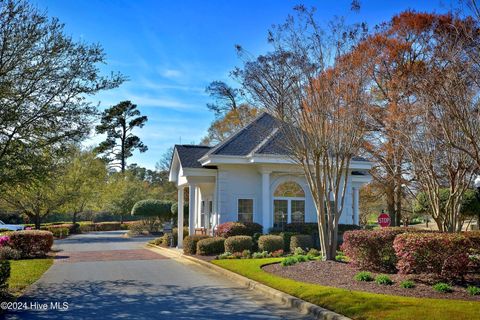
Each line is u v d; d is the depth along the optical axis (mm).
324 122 12805
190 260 17875
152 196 53438
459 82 9383
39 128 11594
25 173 11289
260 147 20891
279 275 12266
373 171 24250
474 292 8930
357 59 12820
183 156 23219
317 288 9898
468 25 10594
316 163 13430
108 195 48312
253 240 19188
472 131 9164
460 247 9719
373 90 17531
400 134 13156
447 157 11664
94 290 11211
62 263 17250
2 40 10531
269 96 13148
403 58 18484
